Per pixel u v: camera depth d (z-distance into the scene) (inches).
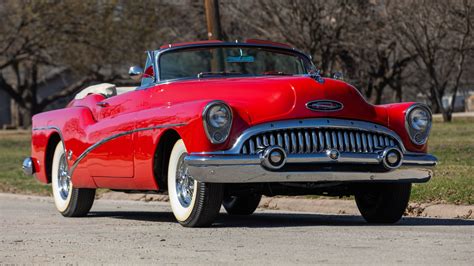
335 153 366.6
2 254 312.3
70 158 478.6
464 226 389.7
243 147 361.7
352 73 1955.0
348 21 1792.6
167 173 408.5
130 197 693.9
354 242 320.8
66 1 2018.9
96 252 310.7
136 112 421.7
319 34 1792.6
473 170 661.9
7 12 2026.3
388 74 2087.8
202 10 1929.1
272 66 451.5
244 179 361.7
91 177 460.1
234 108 366.6
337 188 410.3
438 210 476.7
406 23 1726.1
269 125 364.2
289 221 441.7
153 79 428.5
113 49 2102.6
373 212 419.8
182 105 382.0
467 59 2038.6
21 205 619.8
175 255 295.9
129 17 2059.5
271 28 1803.6
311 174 365.4
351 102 378.3
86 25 2046.0
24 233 389.4
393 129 386.0
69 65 2129.7
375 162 376.5
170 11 2007.9
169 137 399.2
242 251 301.3
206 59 439.5
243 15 1813.5
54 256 303.1
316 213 520.1
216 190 375.2
